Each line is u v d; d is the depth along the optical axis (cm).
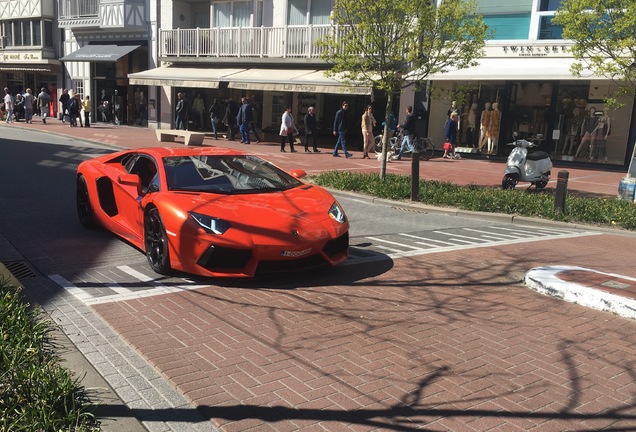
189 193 613
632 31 1125
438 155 2247
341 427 319
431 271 641
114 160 784
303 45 2484
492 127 2188
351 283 587
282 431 314
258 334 449
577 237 903
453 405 346
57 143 2058
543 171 1330
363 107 2475
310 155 2062
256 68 2656
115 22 3119
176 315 486
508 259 711
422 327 473
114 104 3341
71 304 509
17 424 300
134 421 322
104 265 637
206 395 351
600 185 1544
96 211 760
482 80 2114
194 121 3058
